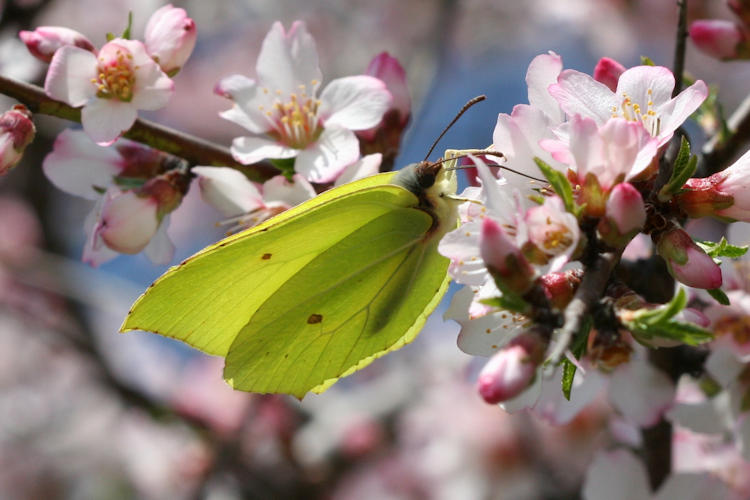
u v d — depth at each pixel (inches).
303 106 10.2
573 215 9.1
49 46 10.1
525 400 9.6
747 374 10.2
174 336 10.0
